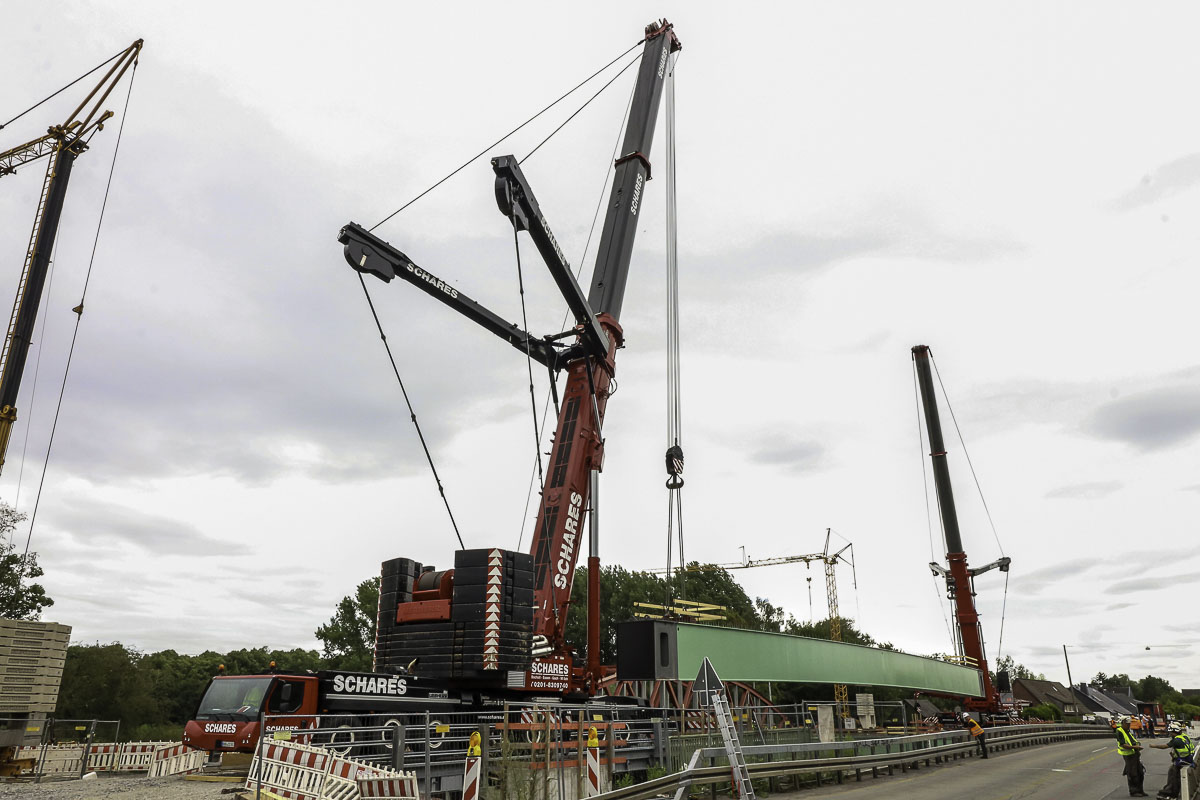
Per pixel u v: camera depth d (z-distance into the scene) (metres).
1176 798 15.58
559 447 23.86
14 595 45.00
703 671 14.91
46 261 40.34
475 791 12.05
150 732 52.91
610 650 58.66
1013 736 32.78
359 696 16.06
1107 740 43.44
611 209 28.62
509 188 19.52
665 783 12.97
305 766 11.66
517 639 18.02
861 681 32.94
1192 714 105.88
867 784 18.75
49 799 13.10
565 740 17.03
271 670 16.39
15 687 16.94
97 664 58.12
